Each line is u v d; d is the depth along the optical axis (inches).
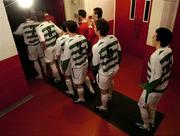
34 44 147.9
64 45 113.6
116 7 188.7
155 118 116.5
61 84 158.1
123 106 127.6
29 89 149.4
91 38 143.3
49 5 174.6
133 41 192.1
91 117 120.9
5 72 123.2
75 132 111.0
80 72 118.5
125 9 181.9
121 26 195.0
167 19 121.4
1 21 111.7
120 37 202.7
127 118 117.6
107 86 110.4
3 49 117.7
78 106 131.3
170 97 135.3
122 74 166.4
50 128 115.0
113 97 136.8
